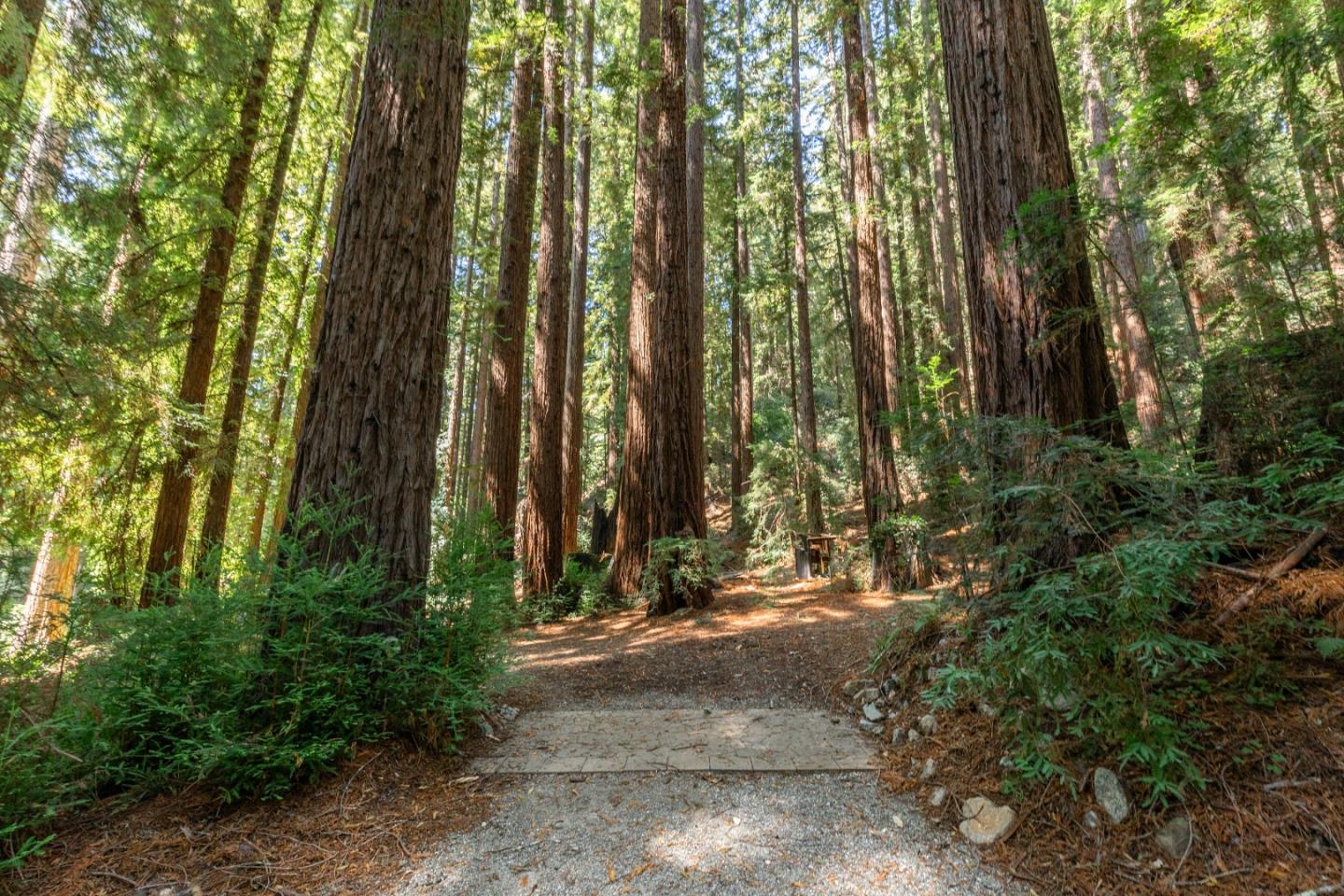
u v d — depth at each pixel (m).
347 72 9.31
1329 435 2.57
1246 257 3.47
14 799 2.35
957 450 3.10
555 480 9.95
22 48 4.45
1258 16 4.68
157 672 2.83
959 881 2.04
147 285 6.54
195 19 5.11
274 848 2.37
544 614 8.78
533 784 2.95
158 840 2.41
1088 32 7.99
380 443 3.58
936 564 3.91
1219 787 2.02
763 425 18.41
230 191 7.11
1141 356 7.51
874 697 3.84
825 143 16.69
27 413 4.12
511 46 8.70
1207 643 2.42
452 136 4.12
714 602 8.48
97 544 6.70
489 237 15.45
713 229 18.34
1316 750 1.99
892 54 10.16
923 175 13.71
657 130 9.01
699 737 3.53
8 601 2.88
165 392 5.92
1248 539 2.62
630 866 2.23
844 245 16.45
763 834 2.41
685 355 8.54
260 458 9.22
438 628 3.55
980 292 3.75
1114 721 2.13
